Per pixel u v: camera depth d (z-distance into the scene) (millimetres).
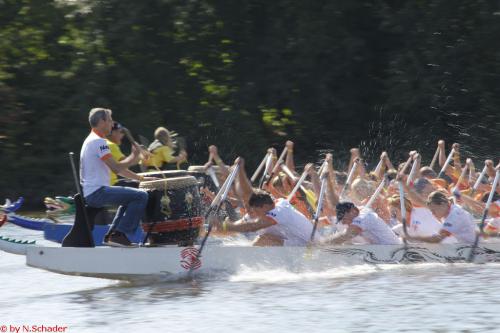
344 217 33094
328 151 78750
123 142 74062
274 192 38281
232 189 37406
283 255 32125
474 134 74188
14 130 71812
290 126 78938
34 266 30016
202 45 77875
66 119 72688
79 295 29125
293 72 78375
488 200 35125
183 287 29859
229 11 77188
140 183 31094
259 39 79188
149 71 75938
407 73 74438
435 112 75750
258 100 79062
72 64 72938
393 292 27891
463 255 34188
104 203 29750
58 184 71625
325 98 77938
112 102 73938
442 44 74000
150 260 30688
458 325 23188
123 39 72625
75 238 30578
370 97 79188
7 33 73750
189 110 78125
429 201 34031
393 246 33469
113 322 24625
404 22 74312
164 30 75188
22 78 74500
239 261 31672
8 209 35125
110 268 30250
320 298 27188
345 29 76938
